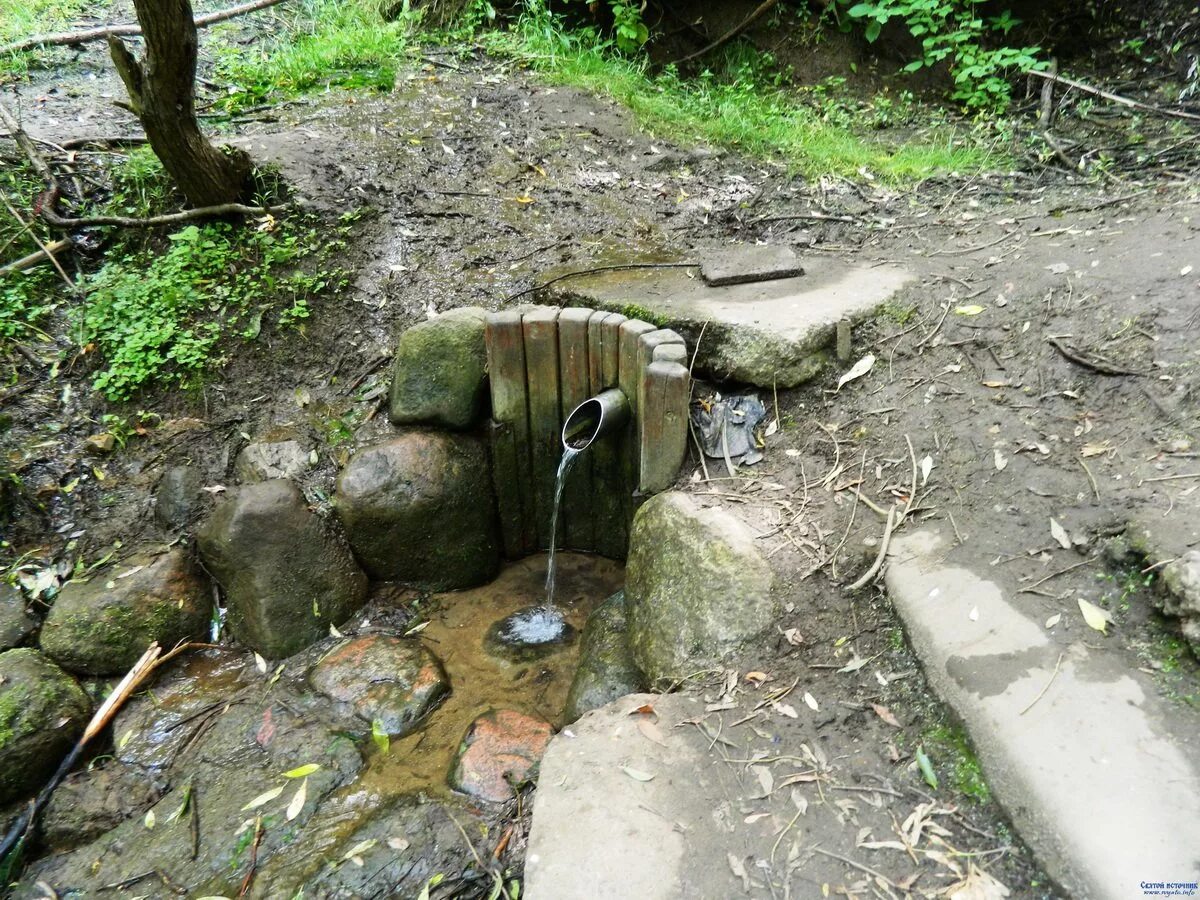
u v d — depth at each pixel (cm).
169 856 305
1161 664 249
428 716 365
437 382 432
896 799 243
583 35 818
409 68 733
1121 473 310
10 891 300
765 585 314
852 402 397
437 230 541
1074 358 359
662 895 222
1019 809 225
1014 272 430
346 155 590
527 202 577
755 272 464
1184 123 659
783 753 262
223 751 346
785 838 235
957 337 399
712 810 245
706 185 620
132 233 510
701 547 334
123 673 374
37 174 525
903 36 813
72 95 654
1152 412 329
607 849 234
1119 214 480
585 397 430
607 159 637
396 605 429
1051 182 584
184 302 466
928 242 504
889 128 754
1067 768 226
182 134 464
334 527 417
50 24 751
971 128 722
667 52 864
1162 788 217
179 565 396
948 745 253
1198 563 251
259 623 389
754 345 405
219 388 451
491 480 453
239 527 389
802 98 810
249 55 747
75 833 319
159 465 424
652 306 438
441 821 308
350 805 322
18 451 416
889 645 290
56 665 361
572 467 451
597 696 335
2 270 456
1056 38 794
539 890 226
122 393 438
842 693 280
